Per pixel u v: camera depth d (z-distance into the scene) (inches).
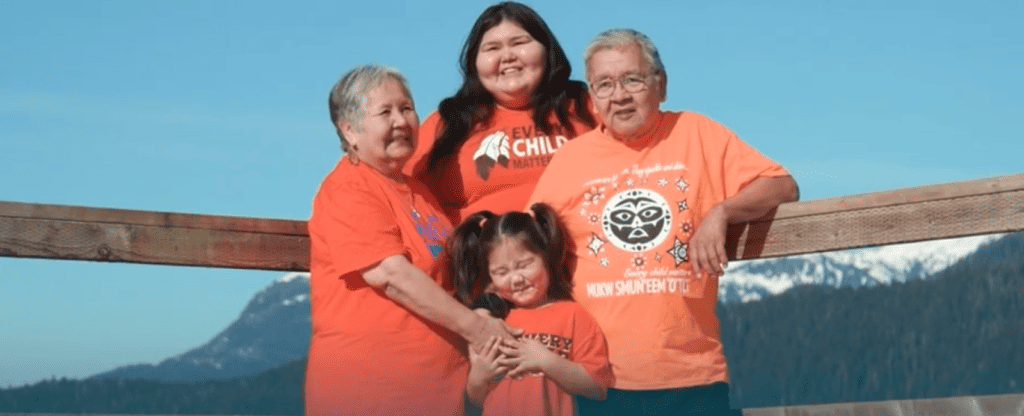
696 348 126.3
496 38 149.4
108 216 126.5
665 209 128.3
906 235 121.8
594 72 130.6
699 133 132.3
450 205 151.3
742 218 127.4
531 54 149.2
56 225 123.5
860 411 127.5
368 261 122.2
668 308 125.6
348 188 126.8
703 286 127.9
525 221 129.9
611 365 126.6
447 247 131.6
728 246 131.9
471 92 152.6
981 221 118.3
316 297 129.0
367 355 123.1
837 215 125.4
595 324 127.9
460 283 131.0
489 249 130.0
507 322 128.3
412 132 129.6
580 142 136.8
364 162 130.5
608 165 132.9
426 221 131.3
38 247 122.1
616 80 128.7
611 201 130.5
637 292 126.5
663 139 132.3
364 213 124.2
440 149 150.9
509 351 124.7
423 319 124.9
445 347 125.8
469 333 123.3
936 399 124.4
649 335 125.4
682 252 127.0
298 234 137.9
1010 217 117.0
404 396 122.7
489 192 149.1
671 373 125.0
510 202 147.6
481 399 126.1
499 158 149.1
